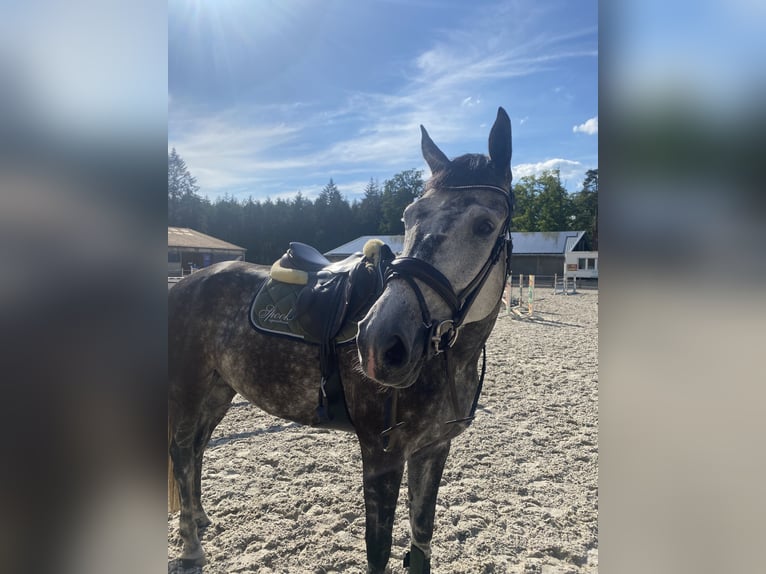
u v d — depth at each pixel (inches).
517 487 131.3
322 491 127.4
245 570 96.5
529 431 173.8
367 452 77.4
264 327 92.0
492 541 107.2
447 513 118.2
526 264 1011.3
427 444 77.5
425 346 63.7
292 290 93.5
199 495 110.7
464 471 141.3
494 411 196.2
